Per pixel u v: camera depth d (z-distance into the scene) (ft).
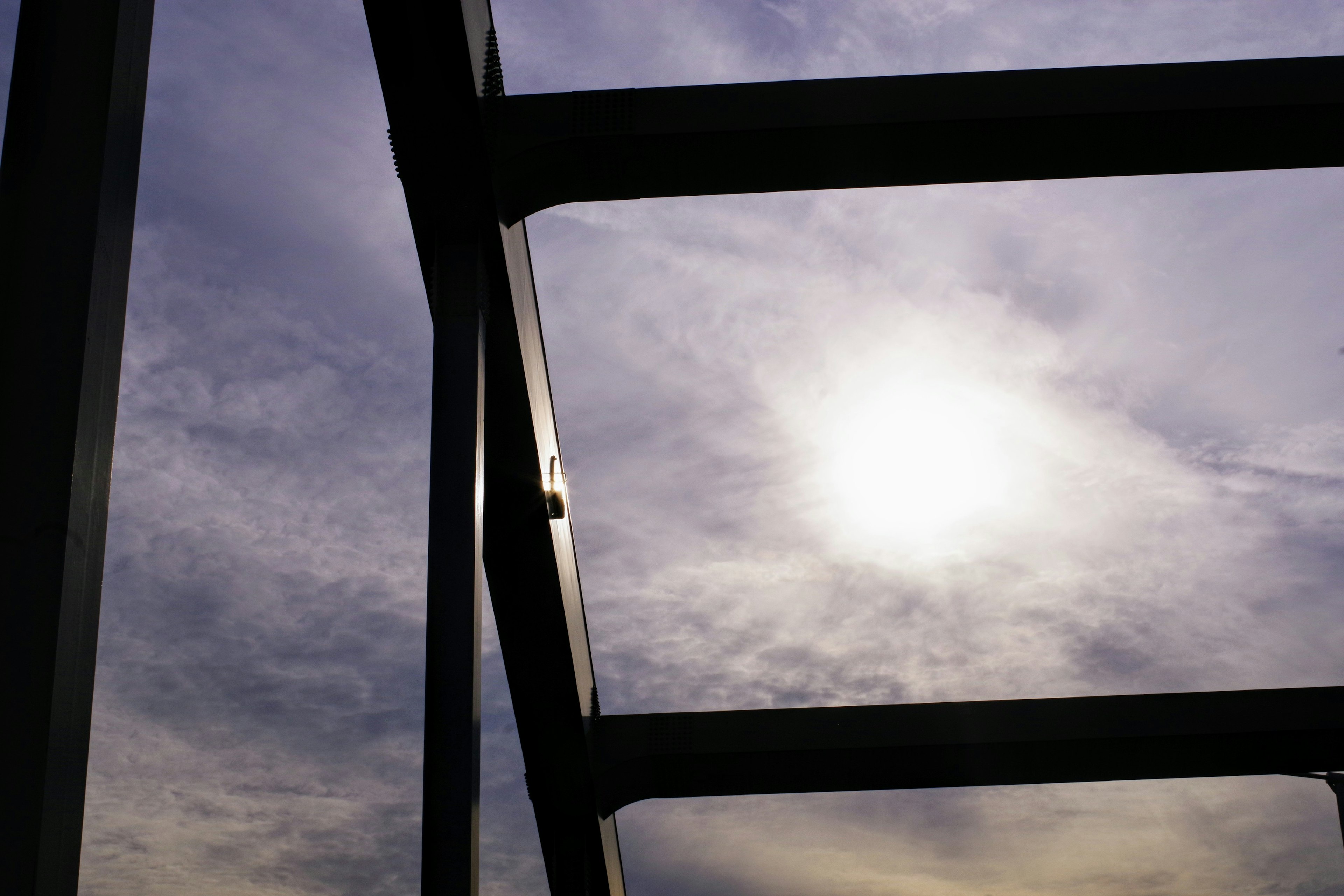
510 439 50.03
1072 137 43.24
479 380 40.11
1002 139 43.04
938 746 68.74
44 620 15.43
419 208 41.37
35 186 16.98
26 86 17.44
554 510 54.08
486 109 40.37
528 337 48.03
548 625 59.47
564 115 41.96
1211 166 44.83
